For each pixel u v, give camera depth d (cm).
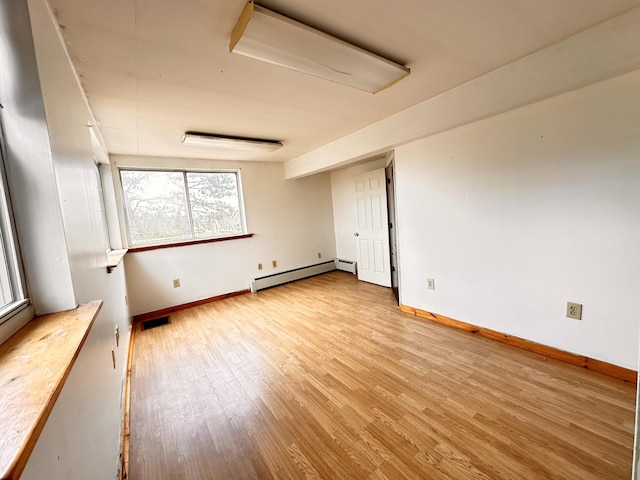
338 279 490
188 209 389
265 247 458
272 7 117
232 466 138
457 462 131
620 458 127
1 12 82
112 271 196
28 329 82
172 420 171
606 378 181
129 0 105
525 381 184
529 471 124
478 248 246
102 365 129
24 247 90
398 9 123
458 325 270
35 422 46
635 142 164
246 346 262
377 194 427
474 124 236
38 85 88
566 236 195
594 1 128
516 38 153
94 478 97
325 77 168
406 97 221
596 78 154
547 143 197
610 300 180
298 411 172
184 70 158
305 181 507
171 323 331
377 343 251
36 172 90
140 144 294
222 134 286
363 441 147
